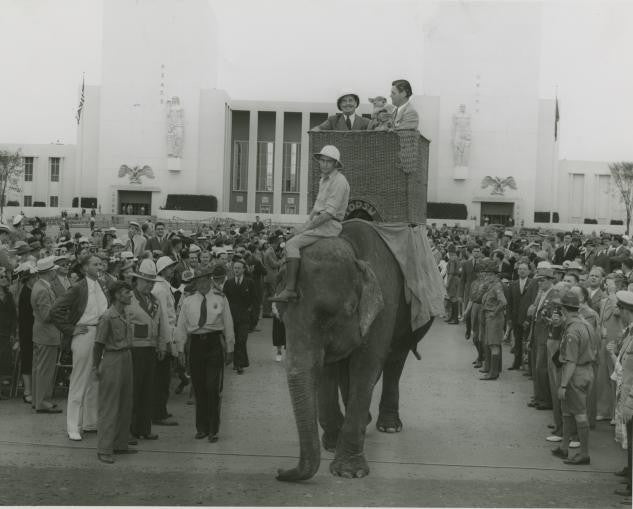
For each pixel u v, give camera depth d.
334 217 8.12
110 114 75.25
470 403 12.98
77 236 22.20
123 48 75.31
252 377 14.83
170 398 13.20
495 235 45.50
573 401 9.55
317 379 7.61
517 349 16.55
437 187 74.62
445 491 8.17
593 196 86.12
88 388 10.51
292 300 7.54
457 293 24.84
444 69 74.94
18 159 81.62
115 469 8.76
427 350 19.05
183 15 75.19
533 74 74.25
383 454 9.65
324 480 8.38
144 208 76.62
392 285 8.80
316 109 77.38
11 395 12.70
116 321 9.16
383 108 10.23
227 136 78.31
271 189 80.69
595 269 13.71
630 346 8.83
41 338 11.44
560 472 9.08
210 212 70.31
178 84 75.25
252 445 9.95
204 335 10.19
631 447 8.26
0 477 8.34
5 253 14.35
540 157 79.62
